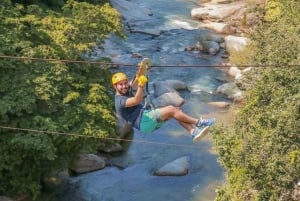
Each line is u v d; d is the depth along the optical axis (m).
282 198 11.86
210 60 25.73
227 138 13.16
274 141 12.08
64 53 15.99
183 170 17.42
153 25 29.59
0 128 14.18
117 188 16.75
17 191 15.13
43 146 13.80
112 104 15.56
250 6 29.89
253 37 16.94
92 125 14.61
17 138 13.88
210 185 16.84
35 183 15.16
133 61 24.78
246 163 12.09
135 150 18.88
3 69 14.97
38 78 14.88
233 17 30.05
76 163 17.41
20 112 14.26
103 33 17.48
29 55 15.34
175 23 30.17
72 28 16.86
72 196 16.23
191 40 27.75
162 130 20.03
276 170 11.71
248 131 13.05
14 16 16.75
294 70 13.45
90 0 26.27
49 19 17.27
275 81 13.53
